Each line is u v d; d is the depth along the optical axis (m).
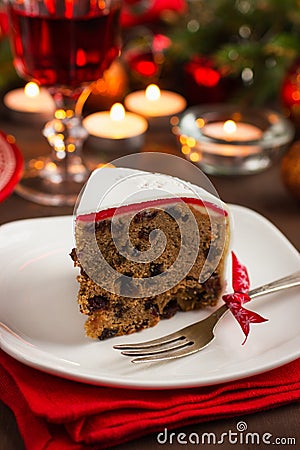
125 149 0.62
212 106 0.64
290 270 0.49
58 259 0.49
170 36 0.69
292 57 0.64
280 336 0.44
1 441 0.41
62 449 0.40
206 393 0.42
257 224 0.51
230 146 0.58
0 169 0.54
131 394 0.42
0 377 0.43
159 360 0.43
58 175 0.58
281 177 0.56
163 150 0.62
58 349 0.44
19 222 0.50
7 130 0.64
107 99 0.66
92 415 0.41
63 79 0.55
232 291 0.47
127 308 0.45
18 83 0.69
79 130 0.59
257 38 0.68
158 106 0.66
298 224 0.54
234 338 0.44
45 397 0.41
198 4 0.70
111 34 0.55
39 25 0.53
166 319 0.46
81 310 0.45
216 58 0.64
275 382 0.42
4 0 0.54
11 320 0.45
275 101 0.69
